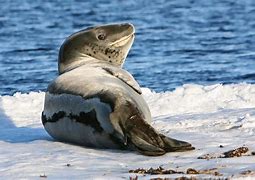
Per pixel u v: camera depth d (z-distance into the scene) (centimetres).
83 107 3175
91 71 3341
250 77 6353
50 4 15338
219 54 7912
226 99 4166
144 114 3194
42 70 7031
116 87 3184
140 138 3039
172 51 8225
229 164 2716
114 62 3594
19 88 6044
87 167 2777
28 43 9269
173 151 2988
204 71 6731
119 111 3083
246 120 3519
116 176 2572
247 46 8531
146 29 10606
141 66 7138
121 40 3572
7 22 11862
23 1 16088
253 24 11000
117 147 3127
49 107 3344
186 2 15362
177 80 6266
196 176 2538
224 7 13988
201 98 4169
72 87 3256
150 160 2883
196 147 3044
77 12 13612
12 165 2803
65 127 3256
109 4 15238
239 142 3084
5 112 4131
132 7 14512
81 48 3522
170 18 12181
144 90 4416
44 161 2869
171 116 3831
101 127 3114
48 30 10812
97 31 3556
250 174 2523
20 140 3412
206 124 3544
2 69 7138
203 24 11162
